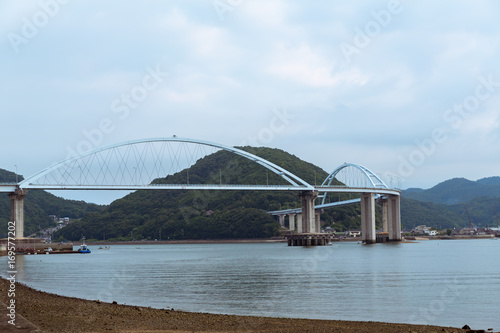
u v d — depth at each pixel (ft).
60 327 92.68
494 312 144.36
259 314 138.10
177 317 113.91
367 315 138.41
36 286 211.82
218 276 260.21
